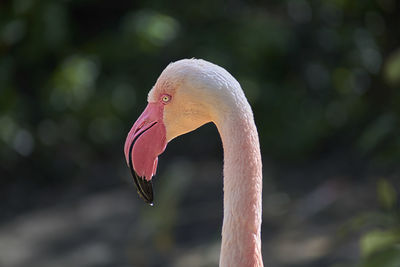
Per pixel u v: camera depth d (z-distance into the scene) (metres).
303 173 9.48
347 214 7.82
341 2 10.29
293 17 11.02
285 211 8.34
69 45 10.71
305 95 10.54
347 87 10.52
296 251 7.23
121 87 10.57
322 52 10.88
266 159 10.17
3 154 9.78
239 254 2.57
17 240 8.09
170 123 2.72
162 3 10.80
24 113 10.20
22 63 10.60
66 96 10.35
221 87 2.57
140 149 2.77
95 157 10.48
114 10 11.27
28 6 10.10
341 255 6.86
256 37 10.22
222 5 10.95
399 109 8.49
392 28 10.30
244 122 2.55
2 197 9.40
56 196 9.45
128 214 8.65
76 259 7.58
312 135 10.08
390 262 3.81
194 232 8.04
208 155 10.36
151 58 10.73
